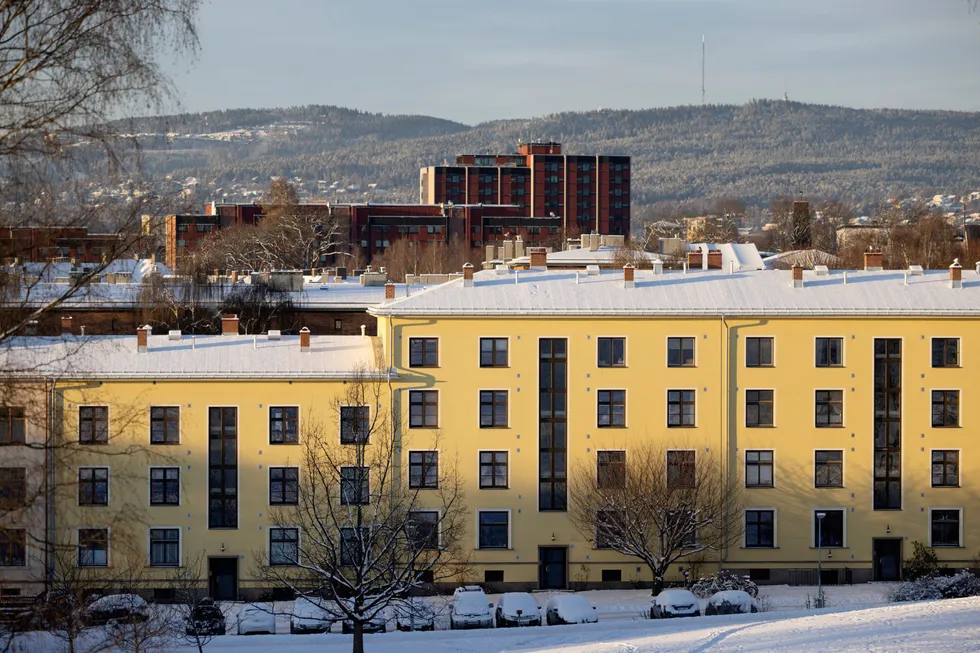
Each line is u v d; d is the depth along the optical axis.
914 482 110.62
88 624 61.75
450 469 108.06
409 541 85.75
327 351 110.31
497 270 118.88
